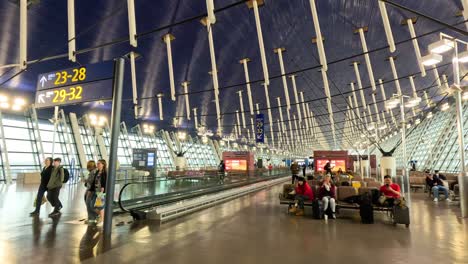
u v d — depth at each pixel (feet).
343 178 53.62
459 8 32.71
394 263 15.97
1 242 18.90
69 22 29.73
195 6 31.83
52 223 24.77
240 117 101.09
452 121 91.86
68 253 17.11
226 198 45.70
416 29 39.47
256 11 32.32
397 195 29.63
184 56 45.27
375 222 27.99
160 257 16.72
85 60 45.34
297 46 43.93
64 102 24.72
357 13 34.94
